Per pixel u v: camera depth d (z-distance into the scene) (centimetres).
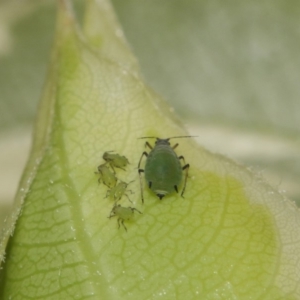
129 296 6
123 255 6
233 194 6
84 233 6
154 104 6
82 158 6
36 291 6
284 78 8
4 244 6
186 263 6
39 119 6
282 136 8
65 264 6
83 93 6
